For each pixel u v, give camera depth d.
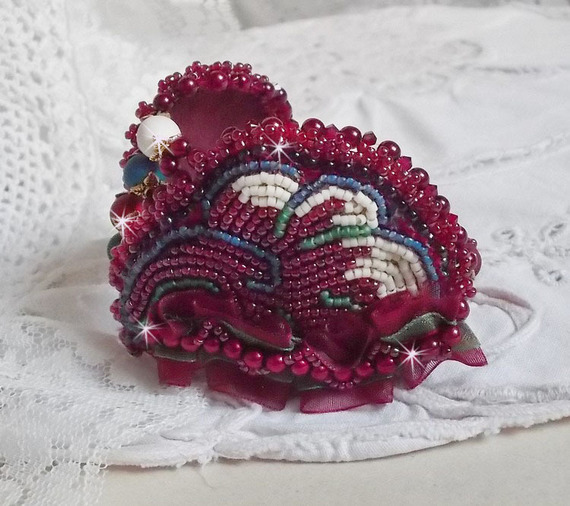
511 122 0.31
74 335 0.22
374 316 0.20
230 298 0.20
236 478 0.19
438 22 0.40
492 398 0.20
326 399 0.20
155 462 0.19
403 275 0.20
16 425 0.19
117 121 0.29
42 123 0.25
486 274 0.24
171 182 0.20
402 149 0.30
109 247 0.22
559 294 0.23
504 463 0.19
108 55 0.30
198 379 0.21
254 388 0.21
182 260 0.20
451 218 0.20
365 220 0.20
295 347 0.20
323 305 0.20
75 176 0.26
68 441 0.19
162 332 0.21
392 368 0.20
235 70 0.21
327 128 0.19
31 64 0.25
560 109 0.32
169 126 0.20
